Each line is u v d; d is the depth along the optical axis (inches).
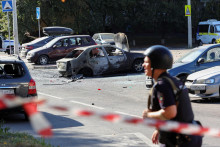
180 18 3376.0
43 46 1999.3
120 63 1572.3
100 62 1536.7
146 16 3336.6
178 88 272.2
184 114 273.9
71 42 1994.3
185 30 3511.3
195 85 919.7
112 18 3334.2
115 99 1000.2
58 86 1291.8
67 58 1549.0
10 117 772.6
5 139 523.2
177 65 1111.0
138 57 1606.8
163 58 277.1
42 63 1941.4
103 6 3166.8
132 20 3373.5
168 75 280.2
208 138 573.3
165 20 3390.7
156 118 269.9
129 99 997.2
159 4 3351.4
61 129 641.0
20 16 2898.6
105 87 1243.8
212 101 937.5
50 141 544.1
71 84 1333.7
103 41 2383.1
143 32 3599.9
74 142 540.1
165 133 271.3
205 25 2997.0
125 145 526.6
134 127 657.6
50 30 2341.3
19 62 732.0
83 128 650.2
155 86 273.6
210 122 679.7
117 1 3181.6
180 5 3412.9
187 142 265.9
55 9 3031.5
